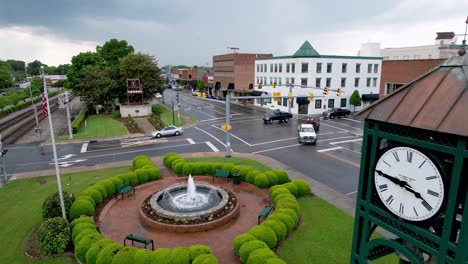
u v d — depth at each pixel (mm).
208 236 14141
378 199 6102
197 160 25672
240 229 14719
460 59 5160
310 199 17734
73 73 59969
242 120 45531
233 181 20141
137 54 54875
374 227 6516
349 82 52219
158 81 55688
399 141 5445
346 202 17359
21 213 16391
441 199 4867
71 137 34312
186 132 37719
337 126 39938
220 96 77875
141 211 15828
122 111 49188
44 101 16125
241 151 28469
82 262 12008
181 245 13445
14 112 57156
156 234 14383
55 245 12664
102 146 31328
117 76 54906
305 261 12008
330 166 23766
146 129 40125
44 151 29594
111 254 11133
